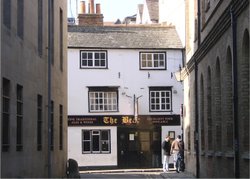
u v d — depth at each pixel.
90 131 42.16
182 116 35.66
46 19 23.83
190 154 31.58
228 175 19.94
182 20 42.25
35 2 21.25
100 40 42.97
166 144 35.88
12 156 16.98
